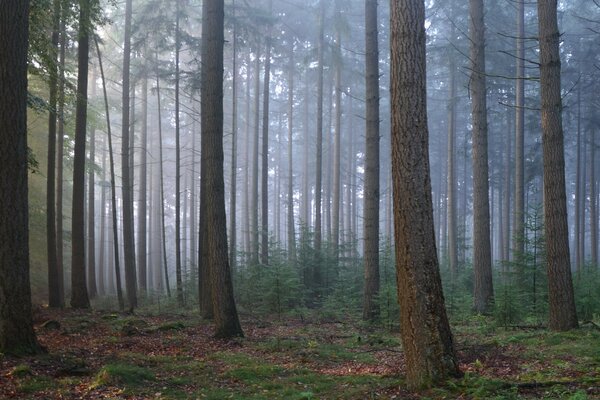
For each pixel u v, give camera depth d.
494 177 41.31
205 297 17.45
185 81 24.09
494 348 10.73
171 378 9.04
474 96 17.94
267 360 10.78
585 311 14.55
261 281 19.11
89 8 16.78
